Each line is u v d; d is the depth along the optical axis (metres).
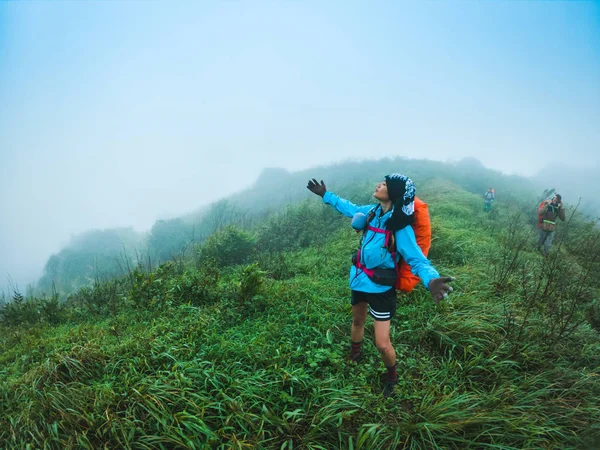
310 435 2.23
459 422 2.24
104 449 2.14
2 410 2.68
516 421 2.27
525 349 3.03
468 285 4.65
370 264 2.55
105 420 2.31
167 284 4.98
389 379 2.67
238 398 2.44
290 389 2.59
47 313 5.66
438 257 6.16
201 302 4.58
